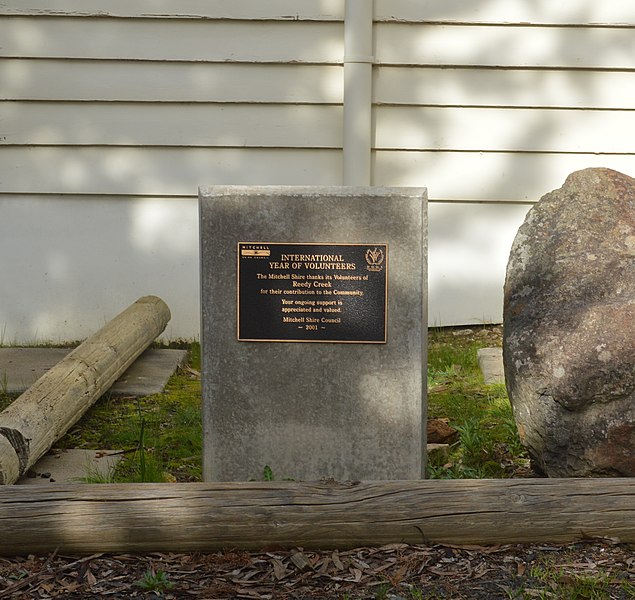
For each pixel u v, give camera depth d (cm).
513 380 261
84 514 221
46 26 412
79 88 416
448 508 223
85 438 318
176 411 343
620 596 201
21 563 220
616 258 265
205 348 265
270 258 262
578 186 281
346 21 407
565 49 417
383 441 265
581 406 246
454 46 416
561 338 251
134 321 383
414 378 262
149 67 415
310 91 416
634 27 416
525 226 280
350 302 262
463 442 296
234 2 412
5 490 223
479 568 215
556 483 226
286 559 221
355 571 216
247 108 418
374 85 418
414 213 258
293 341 263
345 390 264
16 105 416
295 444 267
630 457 242
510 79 418
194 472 281
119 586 211
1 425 272
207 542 222
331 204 259
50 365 390
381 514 223
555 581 207
